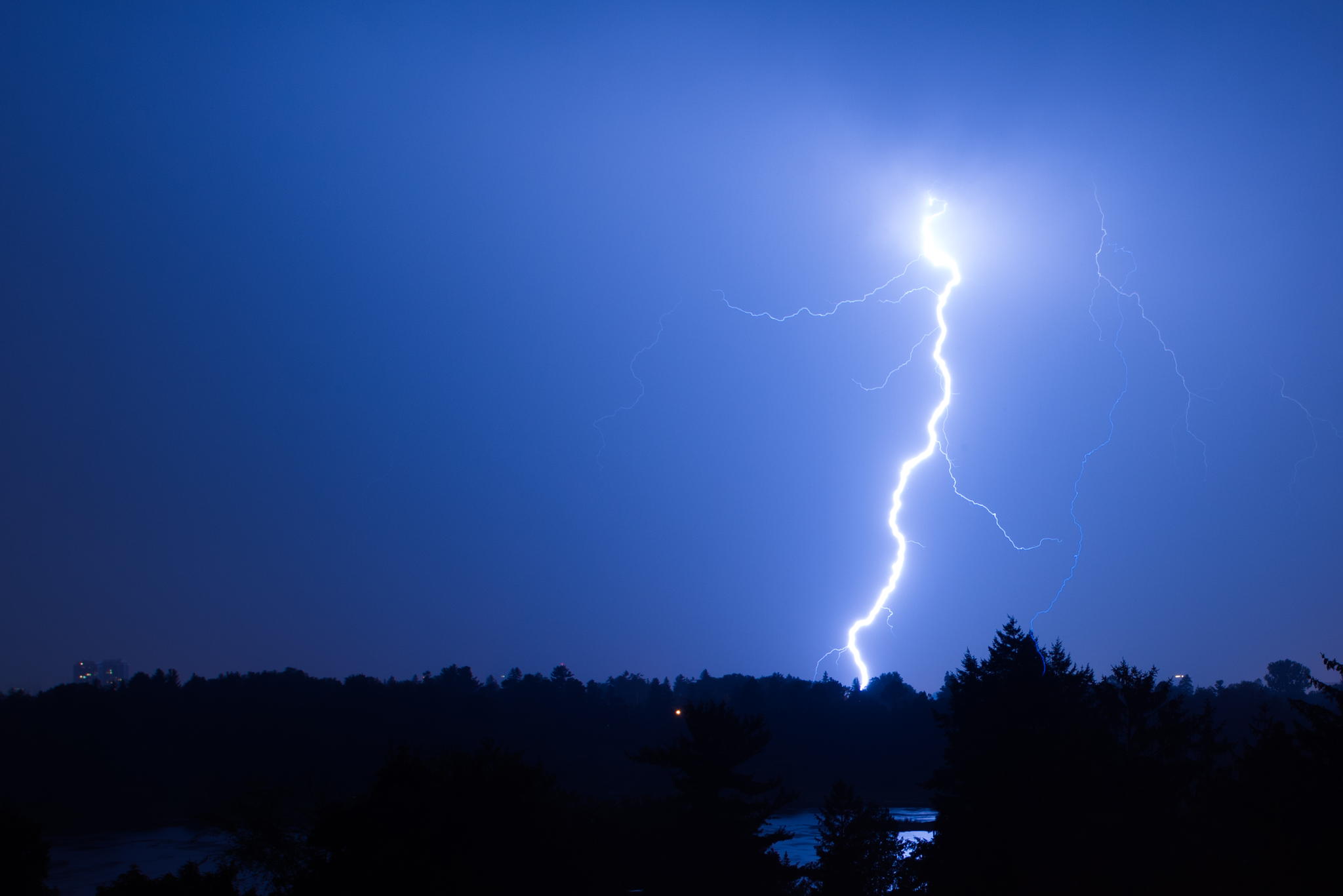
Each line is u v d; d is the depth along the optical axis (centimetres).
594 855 1950
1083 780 1590
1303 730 1895
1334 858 1363
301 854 1888
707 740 2509
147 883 1728
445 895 1527
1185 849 1535
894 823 2845
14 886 2203
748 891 2291
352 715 9650
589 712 10906
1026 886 1505
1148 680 3180
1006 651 3550
